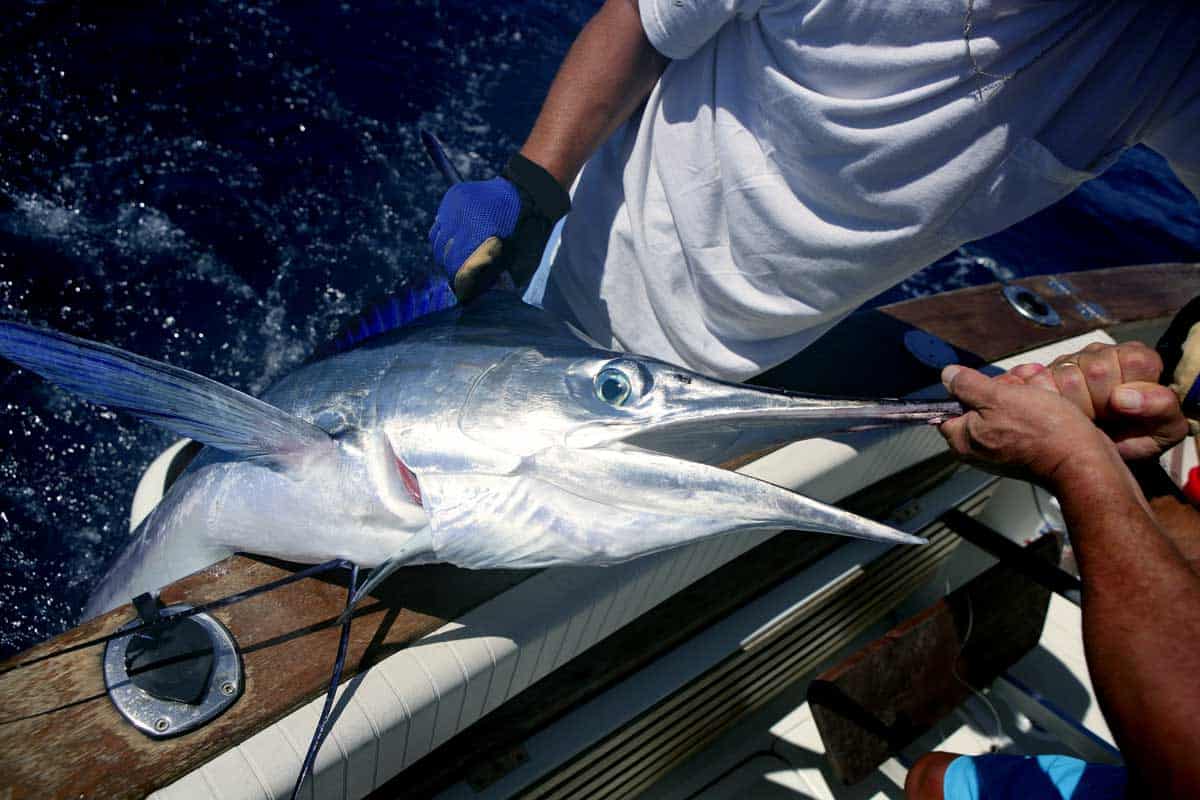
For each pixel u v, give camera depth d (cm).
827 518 113
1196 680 78
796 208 146
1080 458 93
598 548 120
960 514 205
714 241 157
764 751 199
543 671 144
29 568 276
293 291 366
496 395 132
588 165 181
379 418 136
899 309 229
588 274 180
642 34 151
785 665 199
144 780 107
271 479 139
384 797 138
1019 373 112
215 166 408
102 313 345
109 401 130
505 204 155
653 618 173
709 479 119
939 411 110
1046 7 116
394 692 121
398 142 440
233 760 111
